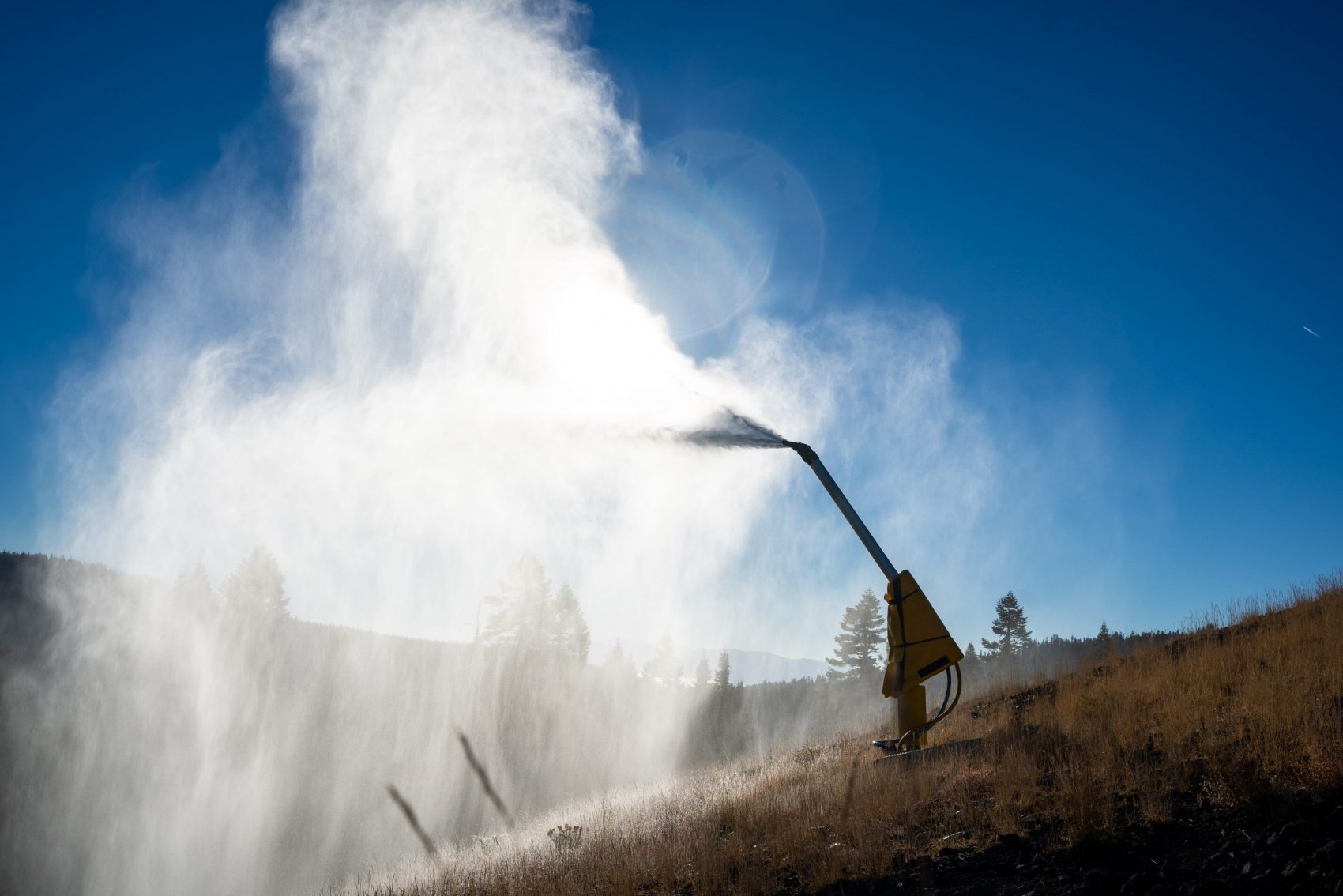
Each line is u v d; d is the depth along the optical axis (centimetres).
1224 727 750
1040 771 788
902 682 1110
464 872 1052
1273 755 648
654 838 904
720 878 716
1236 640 1110
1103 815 625
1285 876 500
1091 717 915
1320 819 551
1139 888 534
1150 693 953
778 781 1210
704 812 1034
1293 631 983
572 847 1057
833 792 916
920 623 1116
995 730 1042
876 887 629
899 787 851
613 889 739
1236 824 585
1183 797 648
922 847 687
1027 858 617
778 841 767
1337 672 785
